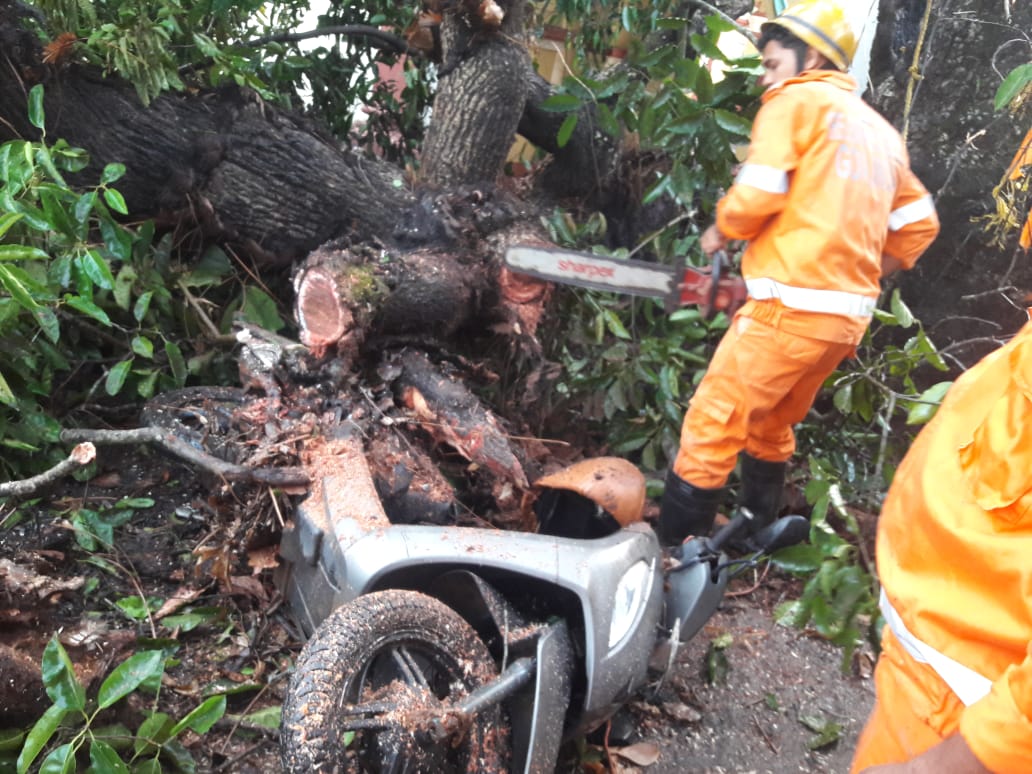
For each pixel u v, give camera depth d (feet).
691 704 8.90
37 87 9.36
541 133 15.15
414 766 6.07
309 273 10.34
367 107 15.93
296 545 7.64
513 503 8.80
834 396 11.37
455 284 11.04
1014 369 3.92
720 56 11.18
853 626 8.82
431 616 6.44
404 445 9.05
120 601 8.53
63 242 9.48
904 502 4.50
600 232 13.58
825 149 8.41
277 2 14.71
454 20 12.60
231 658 8.37
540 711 6.39
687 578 8.43
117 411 11.56
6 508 9.65
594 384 12.27
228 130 11.70
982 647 3.90
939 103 13.94
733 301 9.22
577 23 16.05
